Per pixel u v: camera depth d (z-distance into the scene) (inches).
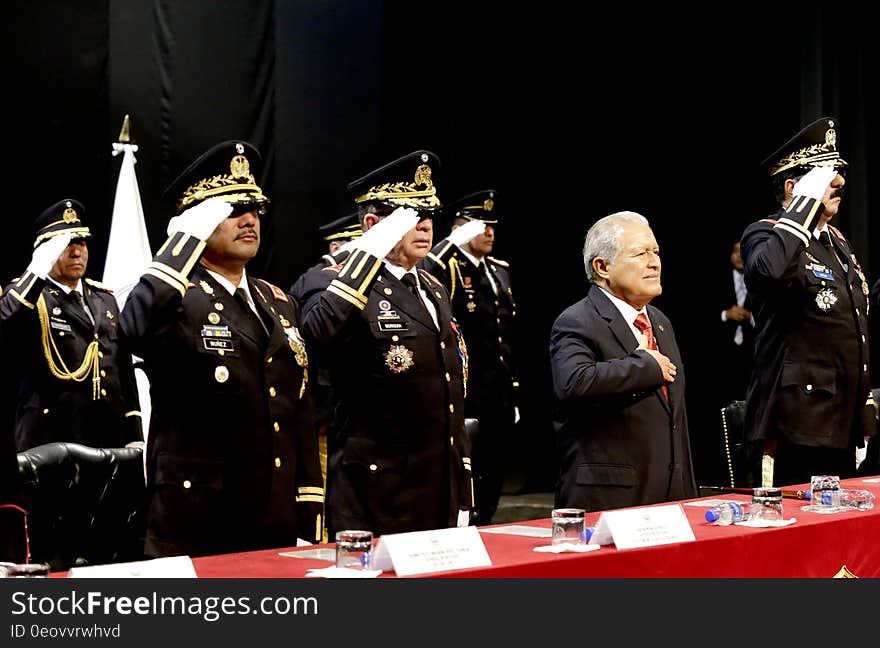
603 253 126.6
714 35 314.7
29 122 240.7
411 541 74.0
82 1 246.2
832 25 294.2
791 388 150.5
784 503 114.0
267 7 269.9
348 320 120.3
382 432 124.6
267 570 77.7
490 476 238.4
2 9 238.2
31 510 106.7
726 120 316.2
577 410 123.8
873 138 304.7
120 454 119.4
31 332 184.1
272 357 110.0
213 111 263.9
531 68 307.9
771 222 151.6
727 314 313.7
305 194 279.7
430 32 294.2
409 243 130.0
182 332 104.7
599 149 318.3
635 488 120.6
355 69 285.6
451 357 130.3
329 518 126.4
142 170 256.1
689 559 85.7
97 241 248.2
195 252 104.1
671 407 125.0
